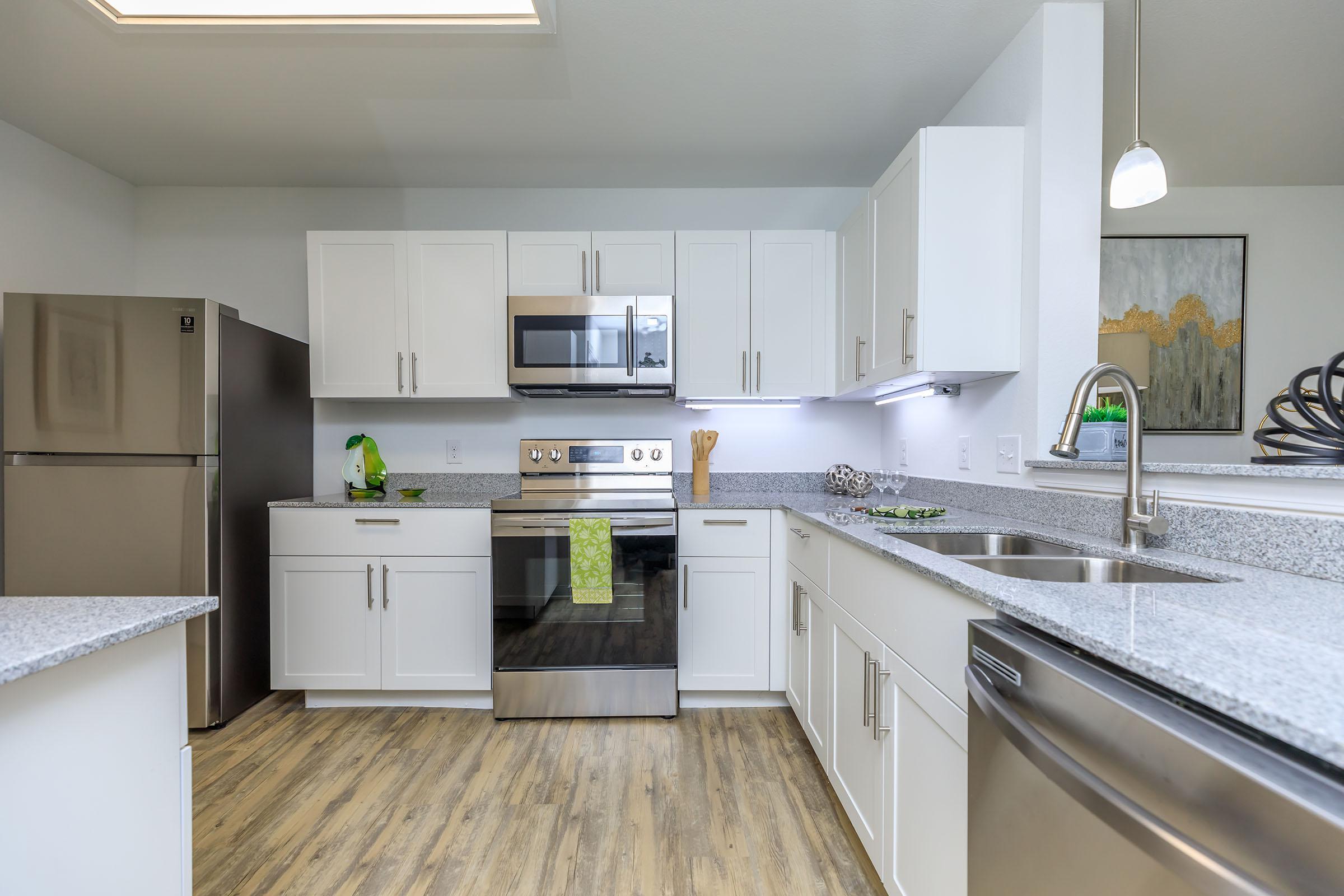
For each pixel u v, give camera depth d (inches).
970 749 36.0
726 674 93.0
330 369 101.7
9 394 84.4
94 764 30.1
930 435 95.3
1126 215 105.2
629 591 90.0
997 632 33.8
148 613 33.1
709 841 61.8
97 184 107.3
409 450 115.1
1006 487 74.0
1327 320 104.8
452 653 93.4
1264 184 105.5
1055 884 27.7
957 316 71.5
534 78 80.9
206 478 85.8
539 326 99.3
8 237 94.1
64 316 84.4
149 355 85.1
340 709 94.9
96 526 85.1
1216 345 104.7
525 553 89.7
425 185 114.1
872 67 78.9
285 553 93.4
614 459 108.7
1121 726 23.8
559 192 115.1
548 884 55.7
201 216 114.7
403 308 101.9
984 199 71.6
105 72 79.1
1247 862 18.6
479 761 77.8
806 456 116.5
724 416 116.7
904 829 47.4
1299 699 19.0
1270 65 75.9
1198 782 20.4
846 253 98.9
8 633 29.0
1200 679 20.8
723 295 103.7
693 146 99.0
